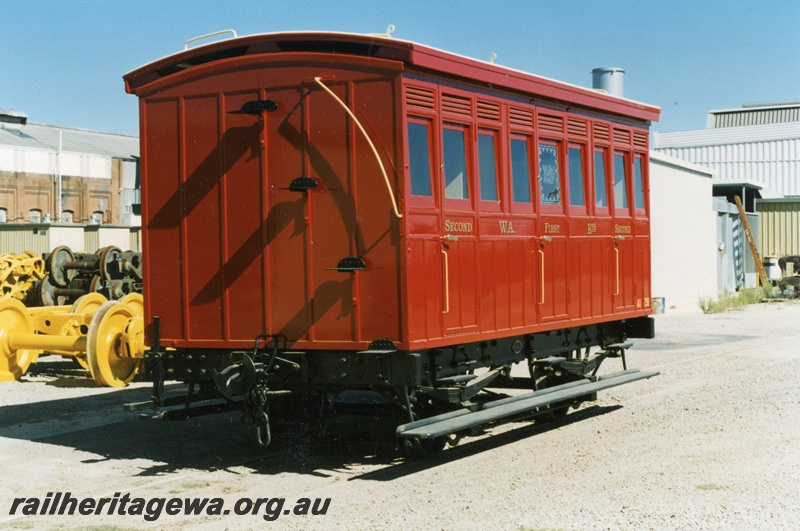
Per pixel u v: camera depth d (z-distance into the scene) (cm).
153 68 828
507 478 726
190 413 805
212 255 799
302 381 755
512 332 875
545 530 574
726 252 3472
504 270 864
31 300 1677
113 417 1041
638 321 1170
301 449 863
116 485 722
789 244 4222
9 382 1336
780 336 2027
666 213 2769
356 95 743
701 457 789
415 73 746
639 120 1161
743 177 5291
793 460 771
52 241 3017
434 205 764
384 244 733
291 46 770
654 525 581
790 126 5184
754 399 1112
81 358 1413
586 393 995
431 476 740
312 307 757
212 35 809
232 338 789
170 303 819
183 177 812
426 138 762
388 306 732
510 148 884
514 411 848
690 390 1214
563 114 980
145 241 831
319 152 755
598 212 1048
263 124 774
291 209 765
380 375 733
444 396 805
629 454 812
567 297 978
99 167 5388
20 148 4959
